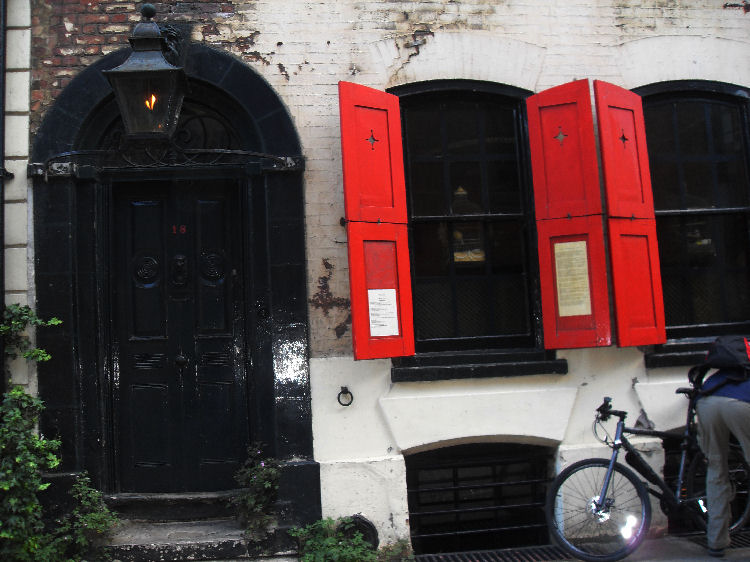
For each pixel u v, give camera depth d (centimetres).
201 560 426
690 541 452
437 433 459
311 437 453
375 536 444
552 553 443
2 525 391
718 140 520
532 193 492
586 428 476
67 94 460
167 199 483
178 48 447
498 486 493
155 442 471
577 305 459
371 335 437
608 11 509
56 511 432
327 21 481
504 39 495
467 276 494
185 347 476
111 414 462
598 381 480
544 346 471
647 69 508
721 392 401
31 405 425
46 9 469
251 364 470
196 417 473
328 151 473
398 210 454
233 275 481
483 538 489
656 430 448
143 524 459
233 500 446
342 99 437
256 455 455
